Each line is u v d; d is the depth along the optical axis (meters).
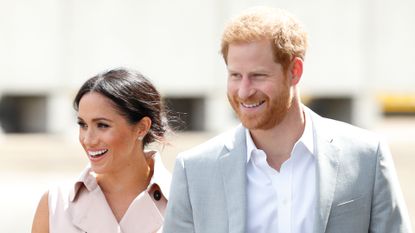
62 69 52.22
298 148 8.07
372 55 57.03
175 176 8.42
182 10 54.16
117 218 9.56
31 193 28.56
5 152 41.81
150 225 9.50
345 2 56.22
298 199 8.02
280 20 7.65
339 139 8.15
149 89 9.36
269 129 8.04
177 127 9.96
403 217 8.10
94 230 9.43
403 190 30.23
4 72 51.44
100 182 9.62
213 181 8.20
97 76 9.19
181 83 54.41
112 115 9.09
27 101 53.47
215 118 55.09
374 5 56.72
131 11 53.25
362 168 8.05
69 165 36.31
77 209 9.49
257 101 7.70
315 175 8.00
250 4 54.78
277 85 7.68
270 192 8.05
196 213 8.23
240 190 8.03
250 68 7.61
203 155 8.32
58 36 52.16
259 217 8.03
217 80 54.97
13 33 51.50
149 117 9.38
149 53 53.69
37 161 37.75
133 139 9.34
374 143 8.16
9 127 53.47
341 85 56.72
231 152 8.19
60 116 52.41
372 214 8.07
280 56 7.63
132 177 9.54
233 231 7.95
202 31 54.62
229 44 7.72
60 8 52.00
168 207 8.45
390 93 57.84
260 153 8.10
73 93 52.44
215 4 54.66
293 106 8.05
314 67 56.19
